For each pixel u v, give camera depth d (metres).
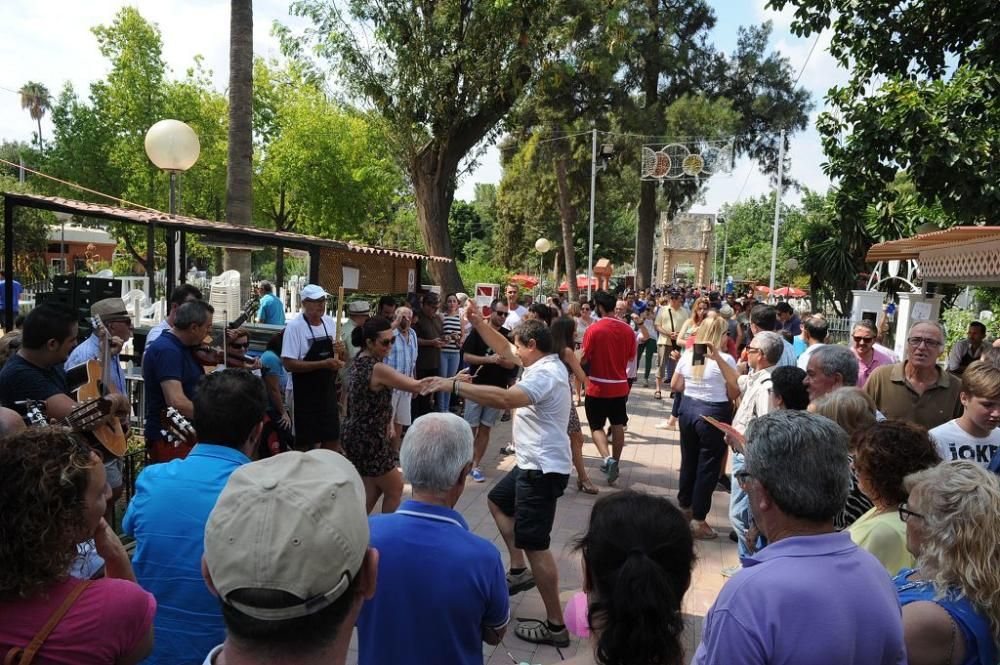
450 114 17.98
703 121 24.58
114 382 4.64
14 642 1.58
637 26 22.75
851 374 3.98
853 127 10.28
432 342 8.66
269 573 1.18
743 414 4.84
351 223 32.25
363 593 1.38
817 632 1.65
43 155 31.19
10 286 7.08
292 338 5.89
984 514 1.88
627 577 1.50
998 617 1.86
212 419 2.45
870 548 2.45
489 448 8.54
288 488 1.26
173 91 29.55
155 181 29.36
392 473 4.78
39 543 1.60
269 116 33.59
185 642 2.24
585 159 28.23
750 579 1.76
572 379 10.66
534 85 18.44
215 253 23.89
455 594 2.19
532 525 3.94
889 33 10.60
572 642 4.00
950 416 4.64
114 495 4.06
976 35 10.03
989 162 9.12
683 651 1.56
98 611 1.65
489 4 16.56
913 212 15.55
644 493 1.73
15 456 1.66
